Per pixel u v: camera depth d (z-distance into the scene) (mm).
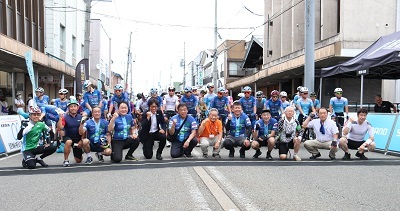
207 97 13734
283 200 5355
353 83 21344
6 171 7738
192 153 10484
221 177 6953
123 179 6863
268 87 36219
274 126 9156
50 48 24453
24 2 19953
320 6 24031
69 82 29359
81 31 35062
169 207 5047
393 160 9070
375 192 5824
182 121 9375
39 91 11242
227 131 10258
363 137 9344
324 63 20156
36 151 8133
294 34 26781
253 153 10445
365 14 18922
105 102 12680
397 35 12461
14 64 17469
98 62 48375
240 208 4973
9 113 19469
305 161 8891
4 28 17062
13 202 5371
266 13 33719
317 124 9242
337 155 9977
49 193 5871
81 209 4992
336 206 5055
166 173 7391
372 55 12188
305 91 12273
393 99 18953
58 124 8406
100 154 8977
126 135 8828
